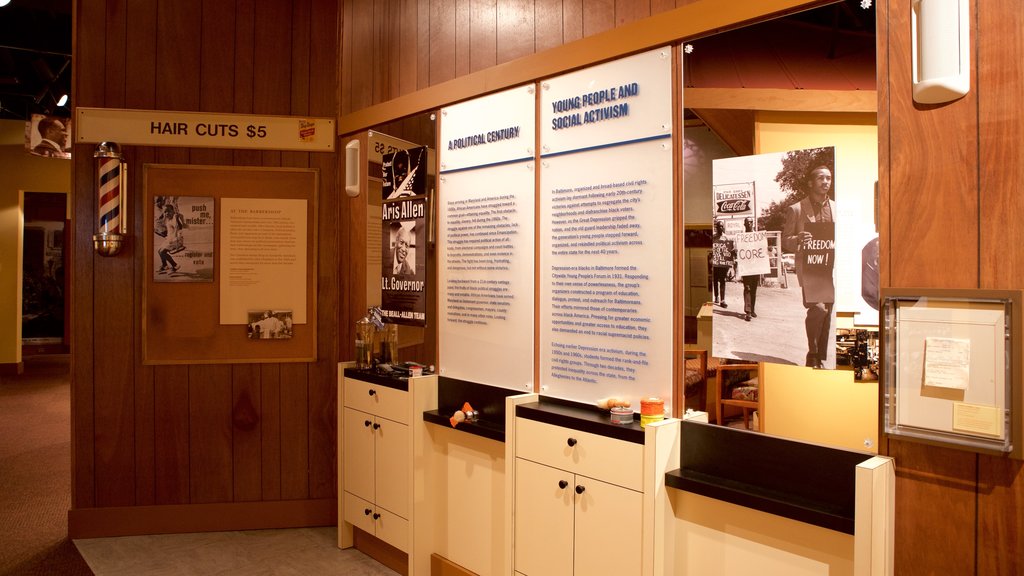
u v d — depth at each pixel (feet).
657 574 7.25
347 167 13.00
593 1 8.64
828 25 6.46
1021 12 5.29
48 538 12.98
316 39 13.83
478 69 10.37
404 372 11.64
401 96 11.87
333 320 13.80
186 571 11.43
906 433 5.79
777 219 6.86
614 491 7.64
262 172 13.58
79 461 13.12
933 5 5.61
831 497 6.37
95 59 13.25
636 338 8.09
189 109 13.51
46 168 34.50
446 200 10.85
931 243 5.77
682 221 7.61
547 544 8.46
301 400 13.74
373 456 11.64
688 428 7.51
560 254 9.03
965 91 5.54
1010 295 5.24
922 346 5.72
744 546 7.00
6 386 30.12
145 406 13.33
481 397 10.18
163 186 13.34
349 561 11.87
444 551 10.84
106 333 13.21
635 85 8.10
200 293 13.42
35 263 42.93
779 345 6.84
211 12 13.61
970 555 5.53
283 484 13.70
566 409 8.67
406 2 11.89
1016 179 5.31
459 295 10.60
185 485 13.42
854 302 6.35
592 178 8.61
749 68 7.05
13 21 20.65
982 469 5.46
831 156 6.47
